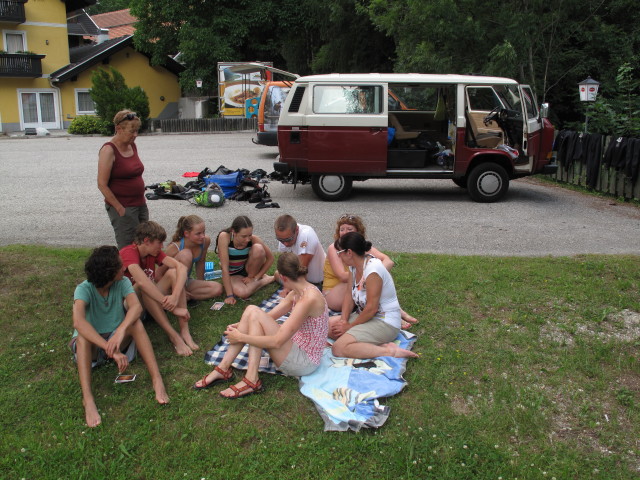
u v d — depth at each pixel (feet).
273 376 13.89
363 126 31.55
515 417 12.55
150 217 29.09
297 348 13.53
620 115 40.78
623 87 44.86
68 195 35.06
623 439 12.09
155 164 48.47
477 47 48.44
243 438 11.84
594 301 17.62
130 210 17.01
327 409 12.44
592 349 15.16
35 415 12.60
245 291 17.98
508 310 17.19
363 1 78.59
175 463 11.23
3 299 17.56
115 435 11.99
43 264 20.43
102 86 88.17
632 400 13.15
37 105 106.93
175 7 103.96
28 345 15.28
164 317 15.14
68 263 20.67
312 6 91.56
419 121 35.35
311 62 106.73
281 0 109.09
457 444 11.70
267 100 51.39
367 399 12.80
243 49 112.98
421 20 47.96
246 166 47.16
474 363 14.48
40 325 16.25
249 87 89.86
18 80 104.12
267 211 30.48
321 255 18.51
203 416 12.54
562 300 17.75
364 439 11.76
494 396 13.26
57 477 10.88
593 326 16.28
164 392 13.14
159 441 11.80
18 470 11.03
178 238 17.34
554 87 57.06
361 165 32.14
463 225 27.43
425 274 19.77
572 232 26.05
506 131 32.71
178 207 31.45
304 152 32.17
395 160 32.60
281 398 13.12
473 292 18.31
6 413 12.63
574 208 31.42
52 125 108.78
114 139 16.69
